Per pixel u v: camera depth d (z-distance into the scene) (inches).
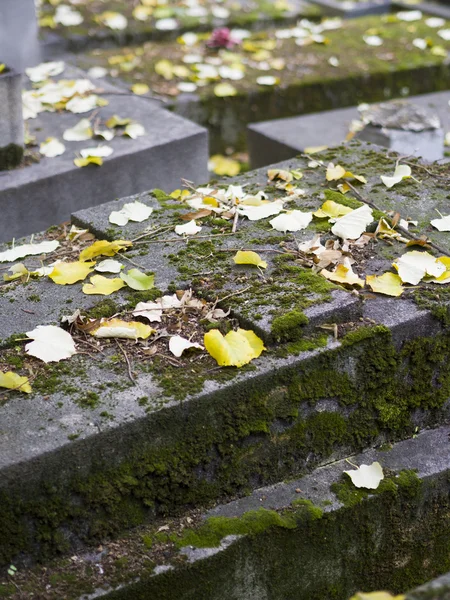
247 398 80.6
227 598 79.4
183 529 78.8
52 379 80.9
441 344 90.2
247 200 110.3
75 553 76.1
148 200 114.1
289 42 236.8
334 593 86.0
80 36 236.8
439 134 158.6
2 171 137.8
